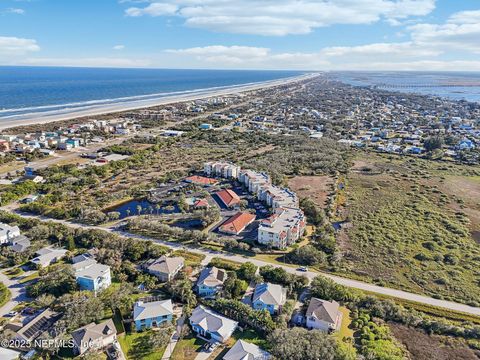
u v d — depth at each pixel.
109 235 105.62
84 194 147.75
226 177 173.50
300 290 87.00
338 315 76.31
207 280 84.56
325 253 104.75
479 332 72.25
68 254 98.19
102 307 74.38
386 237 116.00
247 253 104.38
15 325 70.44
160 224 115.50
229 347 67.88
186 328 71.50
